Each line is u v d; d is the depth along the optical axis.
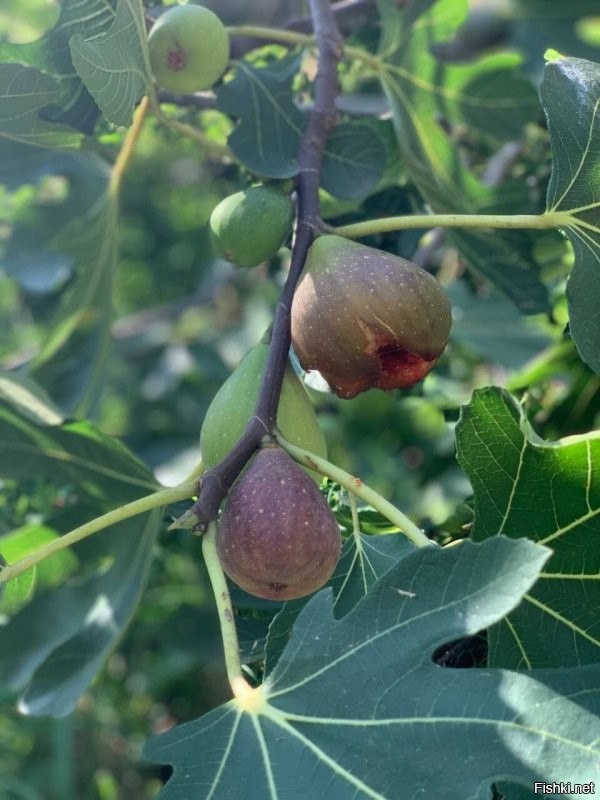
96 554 0.44
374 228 0.34
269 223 0.36
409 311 0.30
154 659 0.72
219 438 0.31
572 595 0.31
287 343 0.31
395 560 0.32
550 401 0.52
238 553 0.27
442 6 0.47
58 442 0.41
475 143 0.62
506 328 0.64
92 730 0.70
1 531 0.52
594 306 0.33
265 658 0.31
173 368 0.85
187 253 1.04
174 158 0.96
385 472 0.67
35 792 0.65
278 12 0.55
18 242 0.62
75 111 0.42
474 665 0.34
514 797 0.28
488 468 0.31
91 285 0.57
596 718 0.25
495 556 0.26
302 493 0.27
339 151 0.41
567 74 0.33
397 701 0.26
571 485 0.30
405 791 0.25
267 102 0.42
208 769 0.26
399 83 0.48
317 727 0.26
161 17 0.39
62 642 0.43
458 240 0.50
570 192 0.33
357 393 0.32
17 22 0.71
